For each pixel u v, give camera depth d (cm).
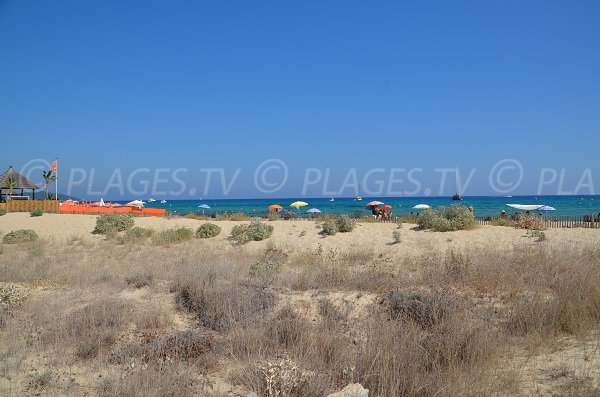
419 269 1247
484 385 505
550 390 493
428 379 523
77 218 3597
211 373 641
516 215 3073
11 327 836
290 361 586
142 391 557
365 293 958
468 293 897
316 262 1537
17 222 3478
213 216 3788
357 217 3431
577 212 5844
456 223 2511
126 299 998
